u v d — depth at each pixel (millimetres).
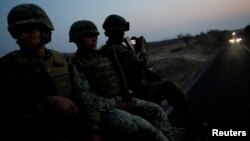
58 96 1729
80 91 2016
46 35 1868
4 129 1666
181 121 5715
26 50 1771
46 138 1725
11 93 1663
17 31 1768
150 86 3523
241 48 39344
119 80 2693
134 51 3238
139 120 2141
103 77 2473
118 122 2068
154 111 2762
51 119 1719
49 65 1835
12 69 1697
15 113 1641
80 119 1970
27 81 1711
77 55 2539
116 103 2473
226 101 6984
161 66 21062
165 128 2707
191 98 8219
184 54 43750
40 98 1695
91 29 2496
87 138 1963
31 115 1639
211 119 5586
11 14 1784
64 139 1772
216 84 10062
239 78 10508
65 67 1942
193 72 16375
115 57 2748
